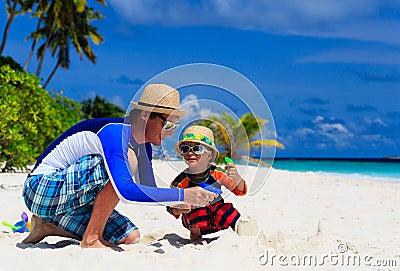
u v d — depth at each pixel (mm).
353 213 6168
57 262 3129
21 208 5863
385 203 7320
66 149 3637
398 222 5488
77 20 30047
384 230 4980
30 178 3641
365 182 12047
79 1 27703
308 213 6082
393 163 48250
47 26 28859
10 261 3143
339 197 8008
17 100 11172
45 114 12898
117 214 3854
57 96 19438
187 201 3393
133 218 5418
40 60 29906
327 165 42156
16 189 7977
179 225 5000
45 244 3715
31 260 3160
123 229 3762
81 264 3090
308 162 54188
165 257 3340
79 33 31688
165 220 5305
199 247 3746
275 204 6895
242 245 3518
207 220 3979
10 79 11695
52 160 3660
